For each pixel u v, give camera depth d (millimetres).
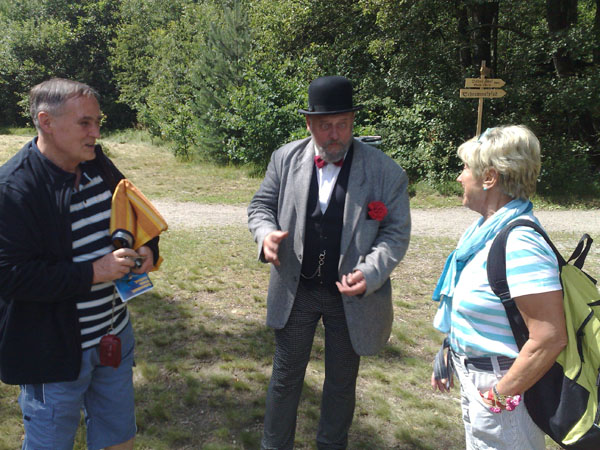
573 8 13391
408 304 5000
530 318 1582
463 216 10320
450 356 2100
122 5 30000
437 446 2793
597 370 1561
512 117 13086
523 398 1659
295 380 2426
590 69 13242
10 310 1794
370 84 15602
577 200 11758
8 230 1696
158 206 10367
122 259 1848
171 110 20984
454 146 12852
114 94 29734
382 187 2230
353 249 2215
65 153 1817
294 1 17719
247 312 4648
